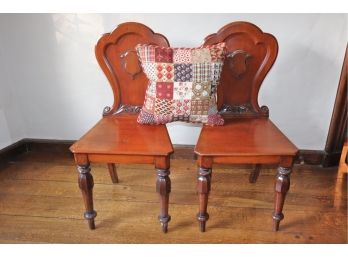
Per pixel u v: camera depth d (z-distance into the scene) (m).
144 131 1.31
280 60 1.65
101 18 1.64
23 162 1.90
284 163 1.15
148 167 1.86
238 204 1.50
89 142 1.20
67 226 1.35
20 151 1.99
